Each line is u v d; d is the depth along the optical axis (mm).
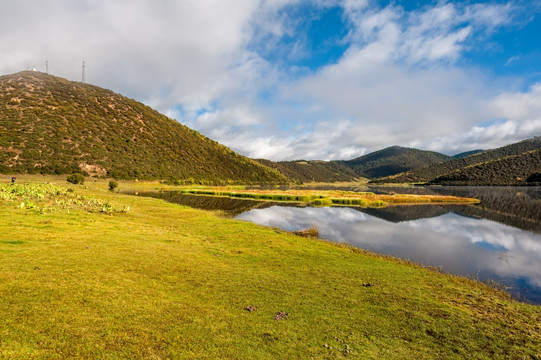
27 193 31844
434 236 33312
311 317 10672
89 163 98125
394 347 9156
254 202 64938
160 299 10469
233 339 8484
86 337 7371
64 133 105812
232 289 12594
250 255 20062
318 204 63031
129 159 114312
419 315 11672
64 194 37031
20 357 6180
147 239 20688
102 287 10555
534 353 9359
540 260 24156
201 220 35125
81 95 142250
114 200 46062
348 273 17141
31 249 13891
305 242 25984
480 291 15820
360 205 63000
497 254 25969
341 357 8203
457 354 9055
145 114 161125
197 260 16609
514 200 78000
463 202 71312
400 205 64562
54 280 10414
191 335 8344
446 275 18875
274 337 8922
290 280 14891
